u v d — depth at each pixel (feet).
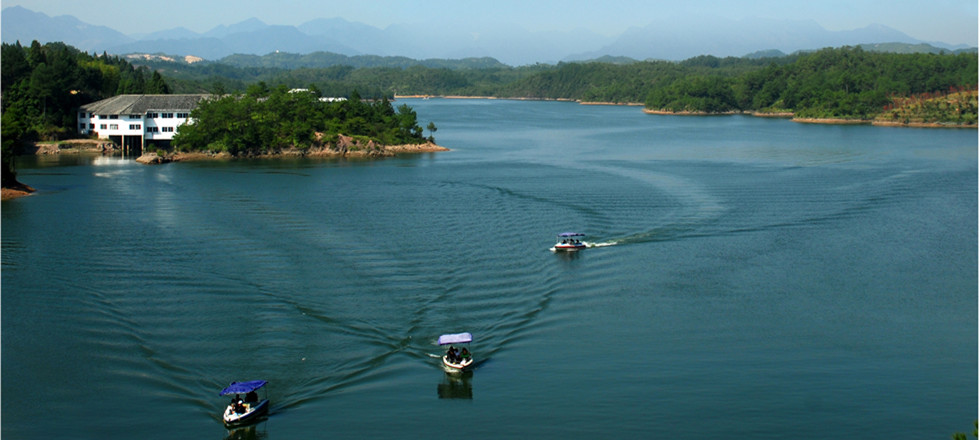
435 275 254.88
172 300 229.86
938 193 417.69
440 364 193.26
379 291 238.89
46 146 648.79
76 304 226.38
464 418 170.91
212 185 453.58
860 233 320.50
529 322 218.79
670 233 315.78
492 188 434.71
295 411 172.76
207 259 270.87
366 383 184.03
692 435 164.96
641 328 216.33
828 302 237.45
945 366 195.31
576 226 326.44
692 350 203.10
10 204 382.01
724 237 310.65
